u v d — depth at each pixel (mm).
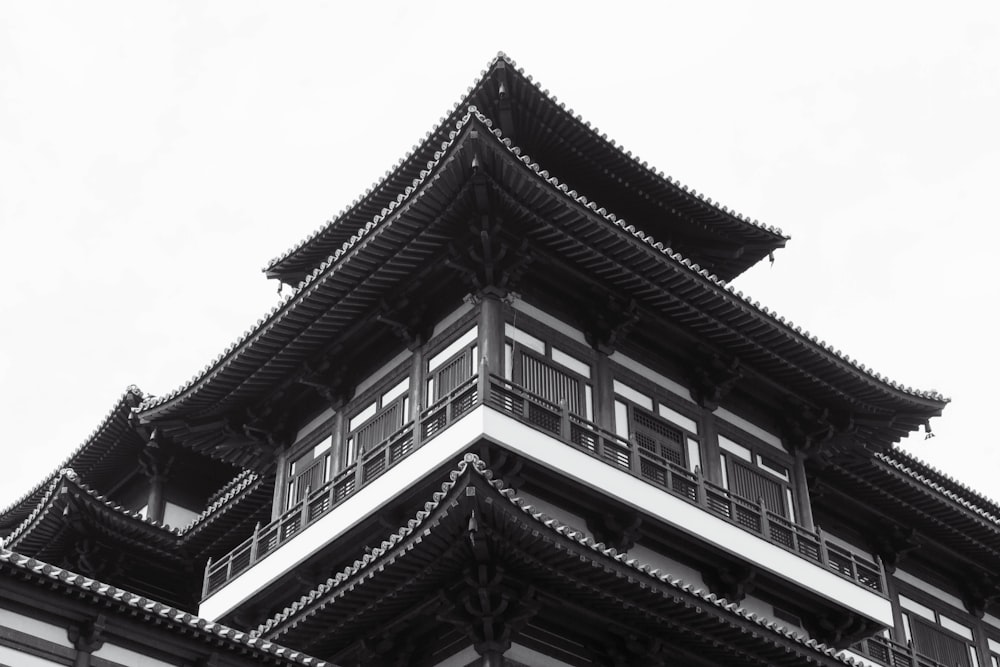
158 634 25922
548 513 31609
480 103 37969
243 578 36031
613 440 33312
